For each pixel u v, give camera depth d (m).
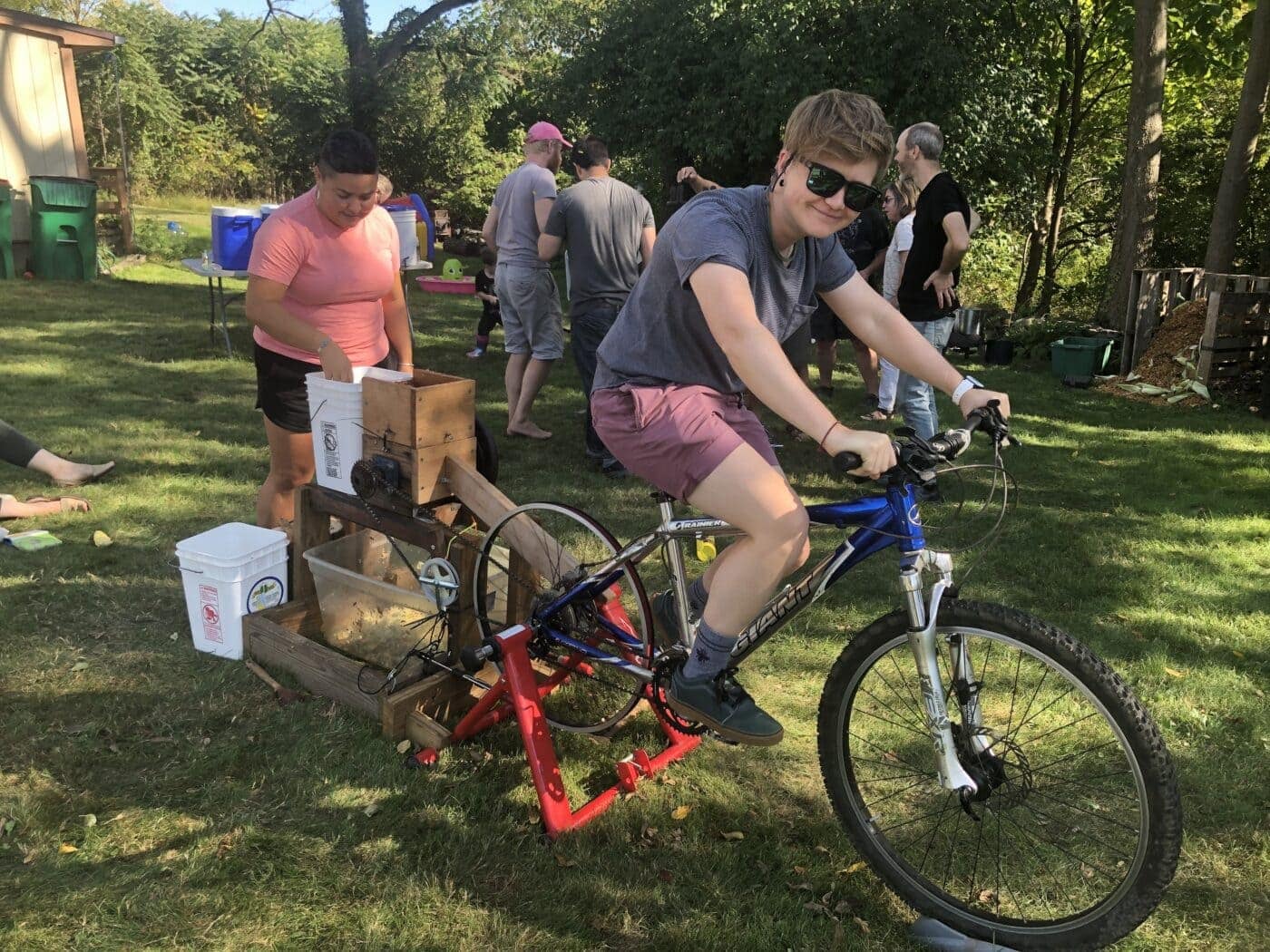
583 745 2.88
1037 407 7.85
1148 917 2.05
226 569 3.13
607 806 2.54
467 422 2.99
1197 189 15.20
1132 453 6.35
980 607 2.10
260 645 3.16
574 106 19.11
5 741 2.71
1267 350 7.90
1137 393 8.52
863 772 2.65
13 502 4.27
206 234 18.25
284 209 3.29
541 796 2.45
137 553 4.01
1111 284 11.68
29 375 6.93
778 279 2.16
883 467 1.89
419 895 2.21
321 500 3.21
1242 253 13.98
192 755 2.69
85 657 3.18
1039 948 2.10
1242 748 2.88
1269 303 8.41
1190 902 2.27
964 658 2.15
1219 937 2.17
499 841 2.41
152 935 2.07
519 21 24.53
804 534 2.11
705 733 2.77
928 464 1.98
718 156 16.39
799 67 14.34
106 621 3.43
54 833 2.35
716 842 2.47
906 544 2.11
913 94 14.32
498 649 2.61
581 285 5.24
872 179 1.97
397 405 2.88
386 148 22.61
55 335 8.46
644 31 17.42
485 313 8.56
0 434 4.64
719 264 2.00
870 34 14.03
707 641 2.23
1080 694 2.02
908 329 2.32
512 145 26.41
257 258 3.24
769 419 6.71
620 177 20.45
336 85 21.80
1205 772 2.75
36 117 12.31
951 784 2.11
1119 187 18.86
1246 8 14.59
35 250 11.89
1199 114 16.55
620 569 2.64
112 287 11.55
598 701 3.10
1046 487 5.49
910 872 2.29
